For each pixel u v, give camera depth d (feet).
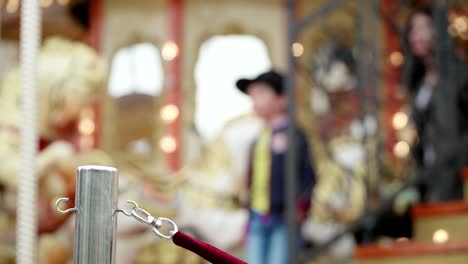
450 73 16.60
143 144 25.75
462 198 16.02
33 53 8.44
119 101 25.84
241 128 22.90
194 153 25.55
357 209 20.44
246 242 20.77
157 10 26.23
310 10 26.58
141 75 26.11
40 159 15.64
